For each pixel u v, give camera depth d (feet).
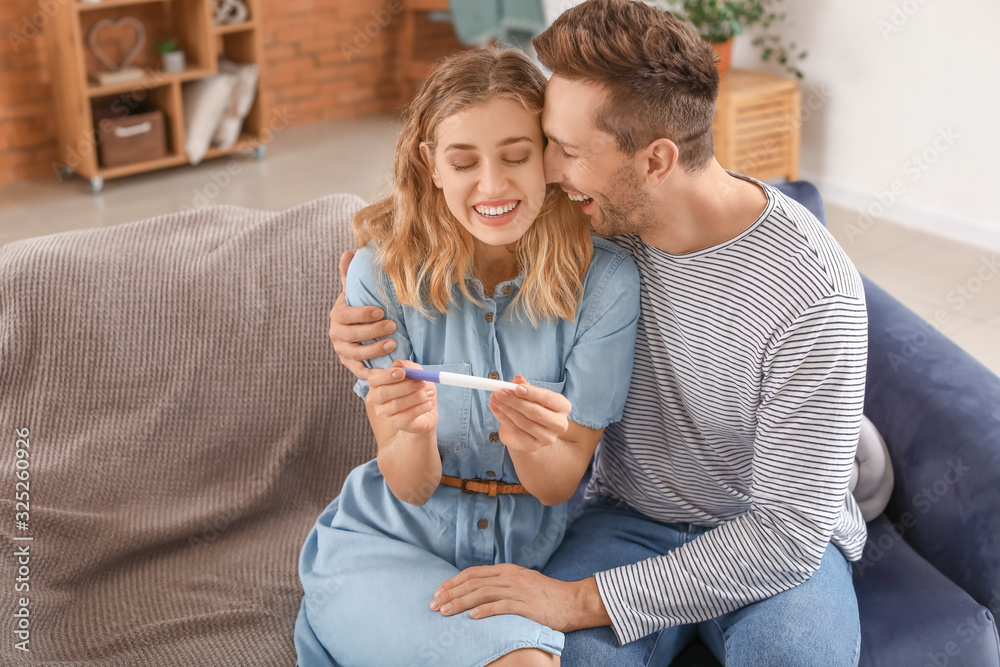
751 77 13.17
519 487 4.15
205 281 5.03
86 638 4.19
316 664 3.95
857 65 12.67
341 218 5.30
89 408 4.83
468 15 15.33
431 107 3.66
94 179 13.29
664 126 3.50
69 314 4.83
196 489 4.91
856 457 4.68
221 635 4.28
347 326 3.99
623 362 4.03
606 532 4.42
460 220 3.77
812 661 3.67
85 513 4.63
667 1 13.42
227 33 14.89
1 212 12.70
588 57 3.41
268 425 5.03
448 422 4.03
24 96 13.60
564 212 3.93
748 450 4.20
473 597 3.69
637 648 3.91
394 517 4.12
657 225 3.80
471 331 4.00
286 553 4.76
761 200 3.81
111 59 14.05
